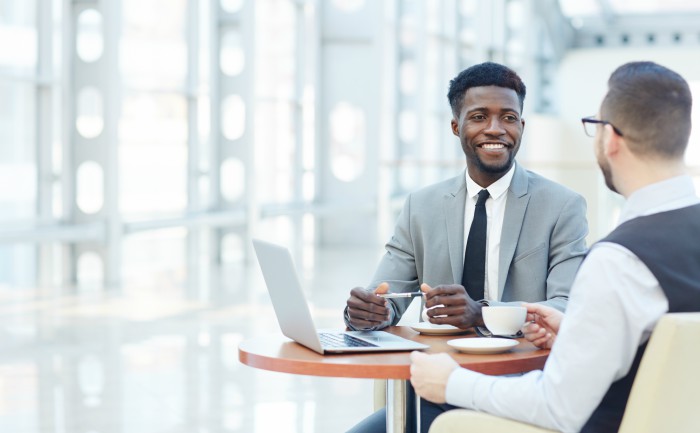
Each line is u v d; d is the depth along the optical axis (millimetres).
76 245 8336
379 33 12367
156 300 7121
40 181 7871
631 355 1631
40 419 3740
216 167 10469
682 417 1607
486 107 2443
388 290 2455
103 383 4367
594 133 1804
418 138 14070
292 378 4512
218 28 10523
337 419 3787
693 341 1561
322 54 12516
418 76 14016
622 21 20438
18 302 6918
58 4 7996
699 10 19844
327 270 9508
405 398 2105
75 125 8234
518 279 2465
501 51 18094
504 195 2510
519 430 1686
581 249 2459
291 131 12094
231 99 10547
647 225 1662
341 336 2197
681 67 20172
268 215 10906
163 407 3947
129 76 9000
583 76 20719
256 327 5902
